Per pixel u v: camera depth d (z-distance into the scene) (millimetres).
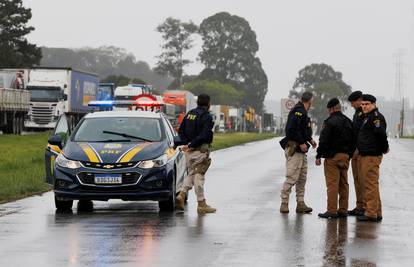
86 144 32219
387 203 35469
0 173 49125
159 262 20328
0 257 20906
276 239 24328
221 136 156500
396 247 22969
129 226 27141
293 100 103250
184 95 162500
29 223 27828
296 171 31359
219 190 40969
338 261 20625
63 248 22406
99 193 30766
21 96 123188
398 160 74062
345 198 30531
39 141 99562
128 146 31891
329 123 29938
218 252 21891
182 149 32219
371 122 29203
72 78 129375
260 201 35656
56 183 31188
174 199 32188
